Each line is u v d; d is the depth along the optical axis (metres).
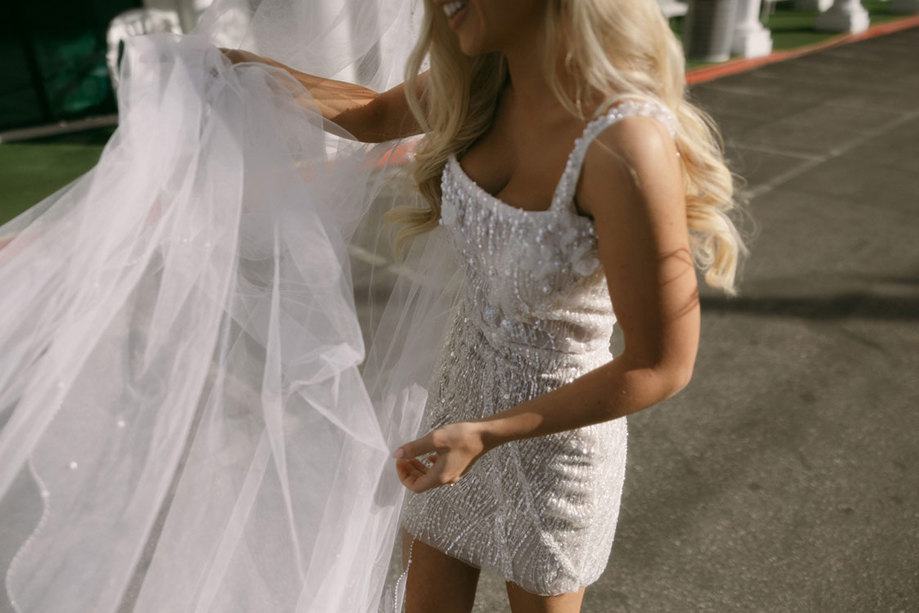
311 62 1.45
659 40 1.02
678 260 0.95
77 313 0.98
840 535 2.36
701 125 1.13
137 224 1.03
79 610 0.97
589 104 1.03
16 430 0.94
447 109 1.24
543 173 1.10
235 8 1.35
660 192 0.93
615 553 2.26
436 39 1.20
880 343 3.52
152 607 1.05
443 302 1.56
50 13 6.43
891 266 4.39
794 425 2.89
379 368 1.53
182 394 1.01
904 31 14.45
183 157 1.07
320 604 1.12
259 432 1.10
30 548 0.97
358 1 1.44
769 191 5.61
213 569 1.08
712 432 2.83
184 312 1.03
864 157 6.57
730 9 10.24
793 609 2.09
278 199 1.13
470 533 1.38
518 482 1.29
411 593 1.54
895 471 2.66
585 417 1.02
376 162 1.45
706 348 3.42
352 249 1.51
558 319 1.16
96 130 6.54
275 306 1.07
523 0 1.01
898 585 2.18
